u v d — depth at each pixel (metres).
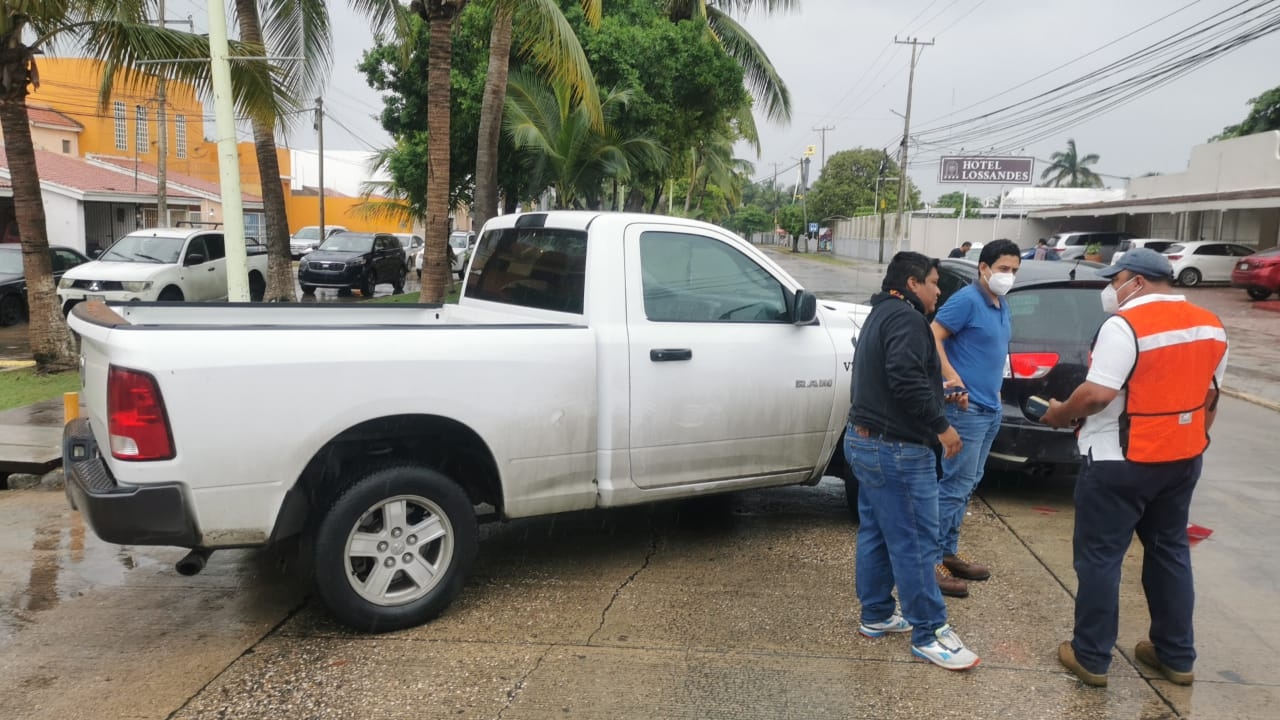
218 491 3.75
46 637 4.14
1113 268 3.74
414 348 4.10
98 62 10.74
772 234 107.31
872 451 3.86
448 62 11.18
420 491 4.19
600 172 19.02
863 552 4.14
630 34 20.86
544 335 4.45
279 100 12.45
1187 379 3.51
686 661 3.95
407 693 3.67
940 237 52.84
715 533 5.67
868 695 3.67
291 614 4.43
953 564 4.95
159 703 3.56
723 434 4.99
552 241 5.01
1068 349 5.94
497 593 4.70
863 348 3.91
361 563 4.25
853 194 82.50
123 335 3.65
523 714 3.51
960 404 4.53
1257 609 4.59
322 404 3.91
